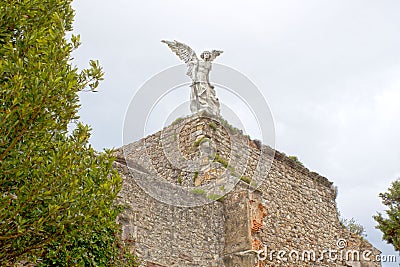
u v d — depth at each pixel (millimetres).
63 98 7527
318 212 18922
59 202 7199
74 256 9391
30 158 7254
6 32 7992
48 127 7434
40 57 7977
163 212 13898
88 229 8172
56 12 8430
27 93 7051
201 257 14422
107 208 8219
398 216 19781
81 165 7883
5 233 7188
